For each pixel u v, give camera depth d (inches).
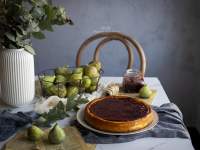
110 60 102.2
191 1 96.0
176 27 98.3
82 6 97.7
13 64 49.8
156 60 101.3
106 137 43.0
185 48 99.9
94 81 58.0
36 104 53.2
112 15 98.3
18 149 39.9
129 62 75.8
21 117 47.4
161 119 48.4
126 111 47.1
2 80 51.4
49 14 50.2
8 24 48.6
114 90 57.7
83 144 41.2
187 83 103.0
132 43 74.7
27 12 48.7
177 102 104.9
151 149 41.4
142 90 56.5
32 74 52.5
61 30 100.0
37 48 102.0
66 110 50.2
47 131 44.3
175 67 101.8
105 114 45.9
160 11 97.3
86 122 45.9
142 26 98.8
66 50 102.2
